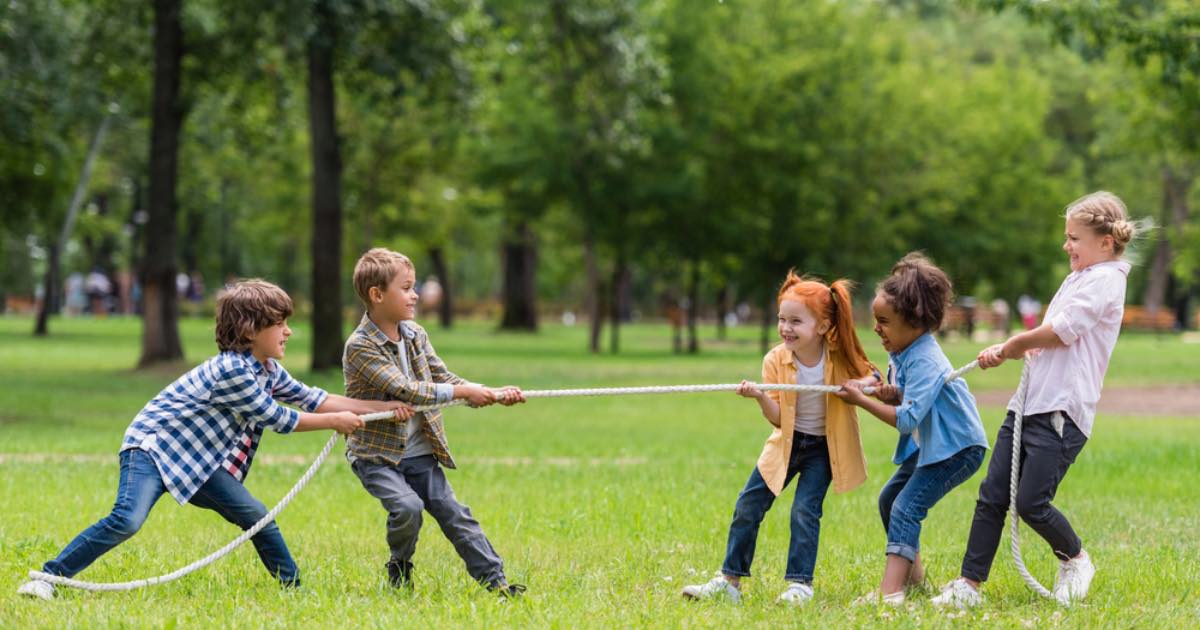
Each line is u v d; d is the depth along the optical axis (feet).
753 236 152.87
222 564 28.22
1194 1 73.05
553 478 45.24
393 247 200.64
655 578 27.32
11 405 77.10
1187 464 50.26
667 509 37.11
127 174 199.11
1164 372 125.80
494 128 146.20
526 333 219.82
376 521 35.45
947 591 24.57
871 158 156.56
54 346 150.71
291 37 92.84
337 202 104.99
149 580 23.49
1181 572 27.86
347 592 25.21
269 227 205.16
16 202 132.87
